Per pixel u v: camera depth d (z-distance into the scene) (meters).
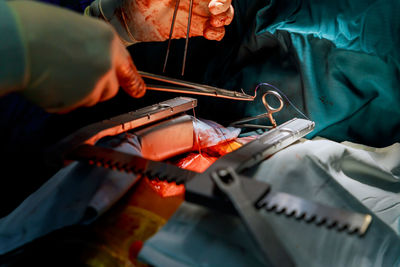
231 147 1.27
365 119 1.23
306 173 0.86
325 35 1.17
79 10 1.71
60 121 1.75
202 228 0.67
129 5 1.30
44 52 0.62
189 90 1.06
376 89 1.15
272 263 0.50
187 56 1.63
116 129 0.99
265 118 1.38
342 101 1.21
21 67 0.59
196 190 0.66
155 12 1.29
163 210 0.82
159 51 1.66
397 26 1.05
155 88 0.97
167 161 1.21
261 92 1.37
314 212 0.59
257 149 0.87
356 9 1.12
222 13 1.22
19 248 0.75
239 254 0.62
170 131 1.12
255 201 0.60
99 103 1.73
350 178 1.04
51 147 0.88
